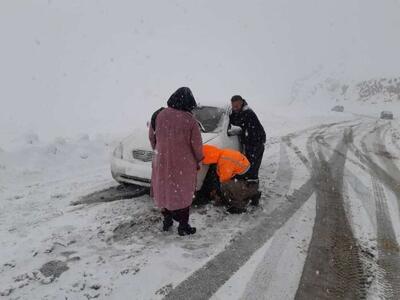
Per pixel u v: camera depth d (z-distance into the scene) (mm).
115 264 3482
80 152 8133
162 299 2990
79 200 5340
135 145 5527
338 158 9594
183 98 3781
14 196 5504
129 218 4586
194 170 3959
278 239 4246
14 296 2965
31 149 7480
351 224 4953
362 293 3357
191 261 3602
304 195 6008
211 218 4719
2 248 3754
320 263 3807
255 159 5668
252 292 3176
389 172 8344
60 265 3441
